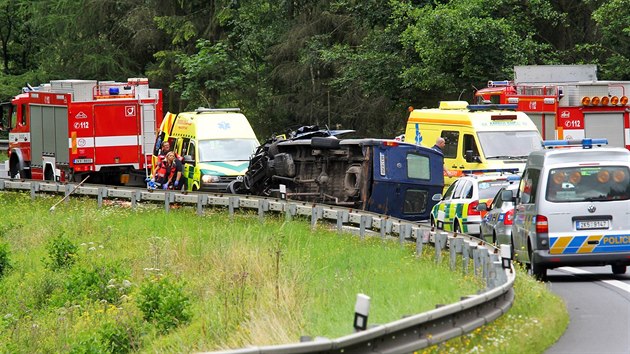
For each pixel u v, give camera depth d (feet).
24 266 211.00
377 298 126.11
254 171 255.29
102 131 320.09
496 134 247.50
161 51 493.36
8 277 203.41
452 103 263.29
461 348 91.30
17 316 169.07
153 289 153.79
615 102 282.77
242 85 460.96
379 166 225.97
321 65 426.92
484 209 187.62
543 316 109.50
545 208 153.48
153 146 323.98
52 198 285.84
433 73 357.41
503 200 165.48
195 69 458.50
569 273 165.58
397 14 376.07
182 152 293.02
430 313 87.51
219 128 287.69
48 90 340.18
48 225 248.52
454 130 253.44
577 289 144.25
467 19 349.00
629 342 102.78
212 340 125.70
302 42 430.61
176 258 192.75
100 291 177.99
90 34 529.86
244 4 458.09
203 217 238.48
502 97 294.66
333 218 202.59
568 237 152.87
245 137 287.69
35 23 554.46
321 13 431.84
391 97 395.75
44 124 332.60
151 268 186.09
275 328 110.83
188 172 284.82
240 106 467.52
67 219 250.57
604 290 142.72
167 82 504.02
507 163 242.17
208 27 483.92
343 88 409.28
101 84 323.98
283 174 244.42
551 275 163.12
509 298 108.78
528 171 160.76
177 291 152.87
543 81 309.22
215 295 157.17
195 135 286.05
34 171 341.21
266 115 457.68
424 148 229.66
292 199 238.48
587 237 152.87
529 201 157.99
